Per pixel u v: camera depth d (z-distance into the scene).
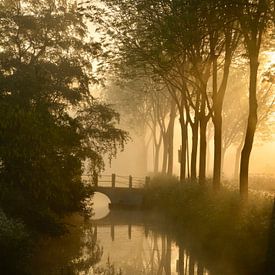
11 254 20.58
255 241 23.06
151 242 35.03
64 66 47.25
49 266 25.72
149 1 34.56
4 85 38.25
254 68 27.98
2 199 26.33
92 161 42.56
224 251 25.09
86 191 38.88
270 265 20.78
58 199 31.94
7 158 25.36
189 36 30.19
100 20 38.56
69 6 50.34
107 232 39.88
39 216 28.12
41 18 48.53
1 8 48.75
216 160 36.00
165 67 36.94
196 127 45.03
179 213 39.44
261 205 26.00
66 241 33.44
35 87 37.69
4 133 25.27
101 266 26.92
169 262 28.19
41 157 26.83
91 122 49.81
